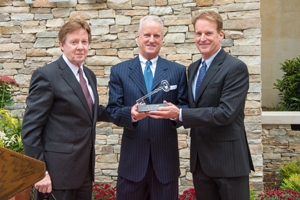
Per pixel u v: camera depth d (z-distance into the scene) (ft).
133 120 8.10
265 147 16.37
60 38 7.70
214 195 8.52
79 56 7.61
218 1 13.57
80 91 7.64
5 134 11.21
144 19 8.34
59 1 14.08
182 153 14.19
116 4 14.07
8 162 4.03
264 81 22.65
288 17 22.26
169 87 8.24
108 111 8.55
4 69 14.75
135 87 8.44
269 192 12.42
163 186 8.45
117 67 8.80
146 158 8.37
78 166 7.59
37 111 7.25
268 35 22.56
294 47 22.31
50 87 7.30
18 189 4.42
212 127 8.01
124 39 14.17
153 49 8.35
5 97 13.44
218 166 7.94
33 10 14.44
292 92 19.94
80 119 7.58
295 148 16.15
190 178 14.19
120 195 8.66
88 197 8.13
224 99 7.65
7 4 14.51
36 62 14.62
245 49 13.53
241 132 8.11
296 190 13.23
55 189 7.39
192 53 13.87
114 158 14.55
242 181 8.04
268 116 16.10
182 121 7.78
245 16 13.44
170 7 13.87
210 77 7.95
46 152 7.45
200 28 7.92
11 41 14.64
